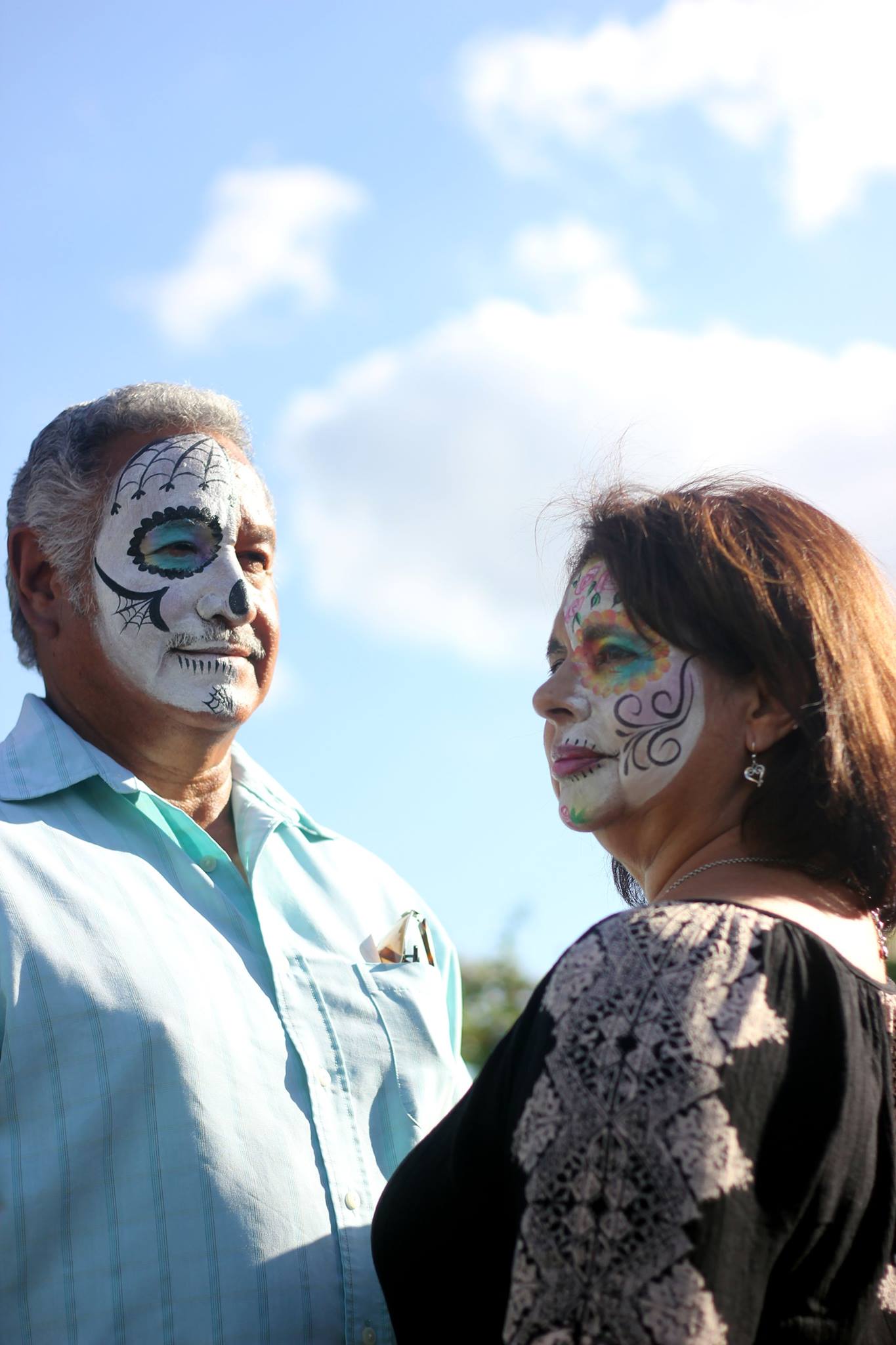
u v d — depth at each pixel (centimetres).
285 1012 267
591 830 218
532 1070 175
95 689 298
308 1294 240
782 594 204
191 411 313
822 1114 168
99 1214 234
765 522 213
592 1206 160
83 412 311
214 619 298
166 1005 249
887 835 198
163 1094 243
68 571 302
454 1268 193
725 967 171
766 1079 165
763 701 205
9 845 259
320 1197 250
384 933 301
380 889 316
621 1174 159
